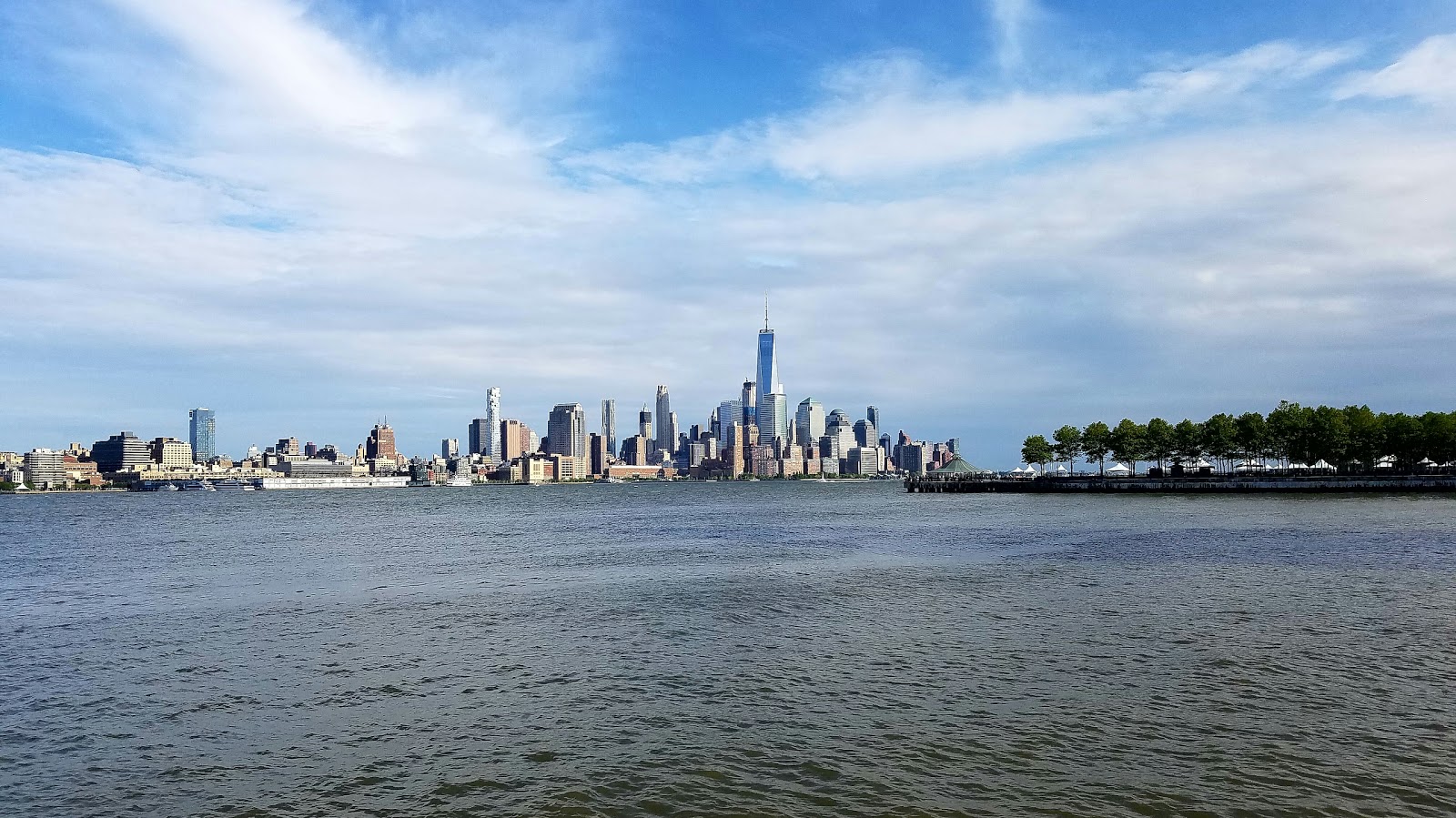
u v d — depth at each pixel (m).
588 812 23.44
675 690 34.72
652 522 156.75
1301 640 40.59
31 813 24.31
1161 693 32.44
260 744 29.34
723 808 23.45
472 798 24.53
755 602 55.84
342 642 45.00
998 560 77.06
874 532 115.88
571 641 44.47
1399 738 27.34
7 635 48.69
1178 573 63.78
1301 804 22.84
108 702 34.66
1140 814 22.45
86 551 104.06
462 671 38.62
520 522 164.62
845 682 35.09
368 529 147.88
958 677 35.41
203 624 50.81
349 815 23.61
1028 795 23.72
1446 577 58.72
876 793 24.11
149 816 23.98
